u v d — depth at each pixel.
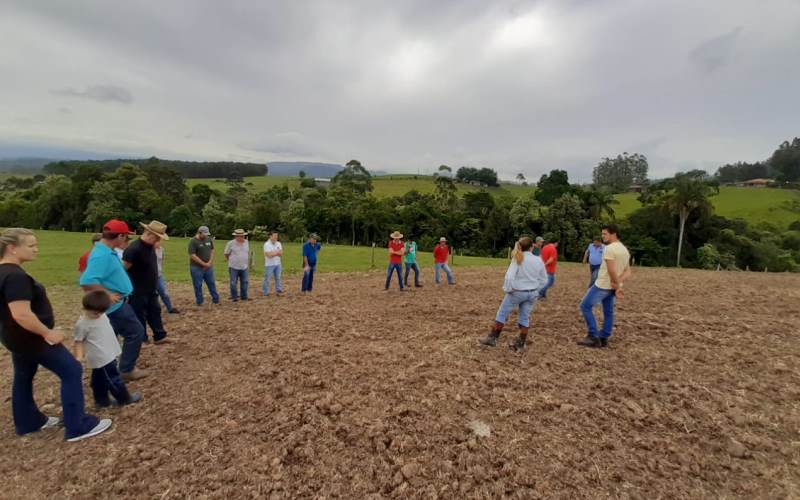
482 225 50.16
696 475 3.22
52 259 17.06
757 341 6.45
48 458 3.40
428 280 13.81
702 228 45.53
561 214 45.12
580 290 11.73
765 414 4.11
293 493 2.99
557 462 3.34
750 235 46.38
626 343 6.34
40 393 4.62
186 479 3.13
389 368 5.22
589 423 3.92
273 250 10.41
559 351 5.94
